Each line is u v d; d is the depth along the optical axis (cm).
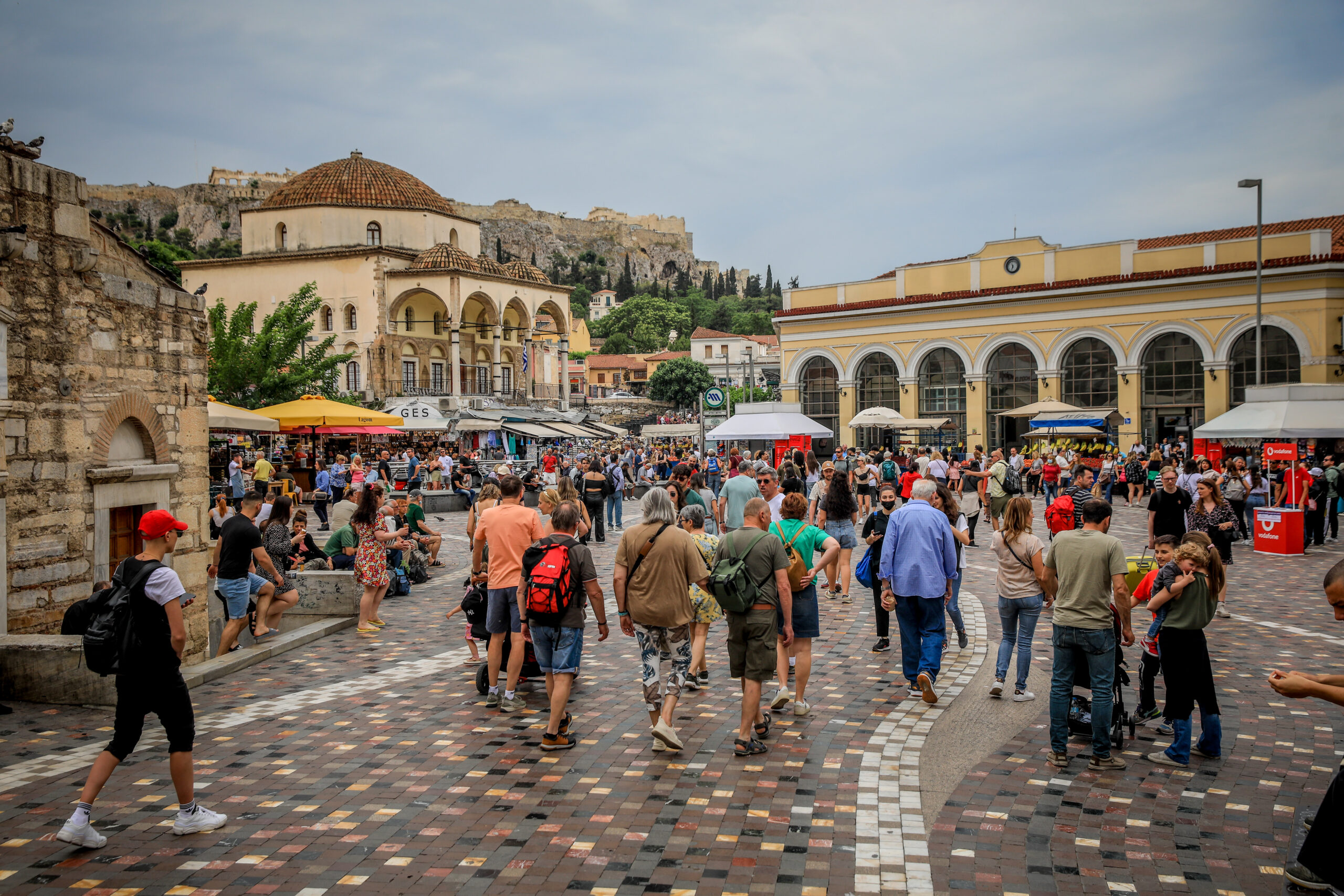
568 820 574
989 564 1700
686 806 597
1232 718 784
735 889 486
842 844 541
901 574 838
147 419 1175
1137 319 3784
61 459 1033
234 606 1038
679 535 714
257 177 17375
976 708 816
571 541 734
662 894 480
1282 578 1498
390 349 5950
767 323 17362
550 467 3177
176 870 506
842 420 4588
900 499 2077
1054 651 681
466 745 719
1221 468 2808
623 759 685
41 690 841
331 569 1432
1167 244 4484
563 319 6969
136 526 1166
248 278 6159
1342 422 1988
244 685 909
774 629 702
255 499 1080
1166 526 1256
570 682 716
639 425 9525
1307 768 664
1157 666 768
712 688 891
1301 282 3434
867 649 1047
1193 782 638
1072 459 3078
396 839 546
